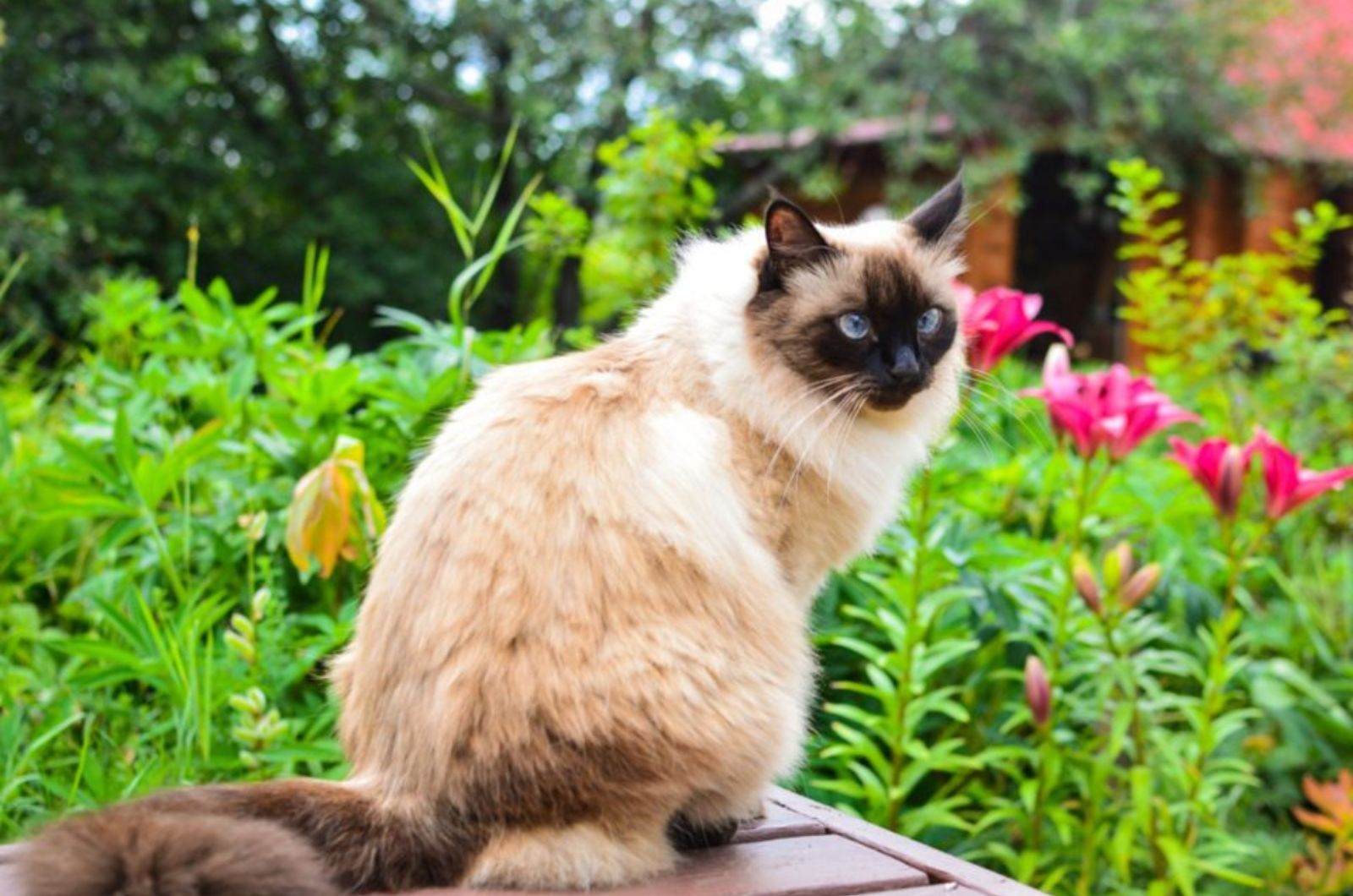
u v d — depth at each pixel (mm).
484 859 898
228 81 5562
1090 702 1498
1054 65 4832
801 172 5098
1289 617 1906
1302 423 2279
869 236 1100
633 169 2035
